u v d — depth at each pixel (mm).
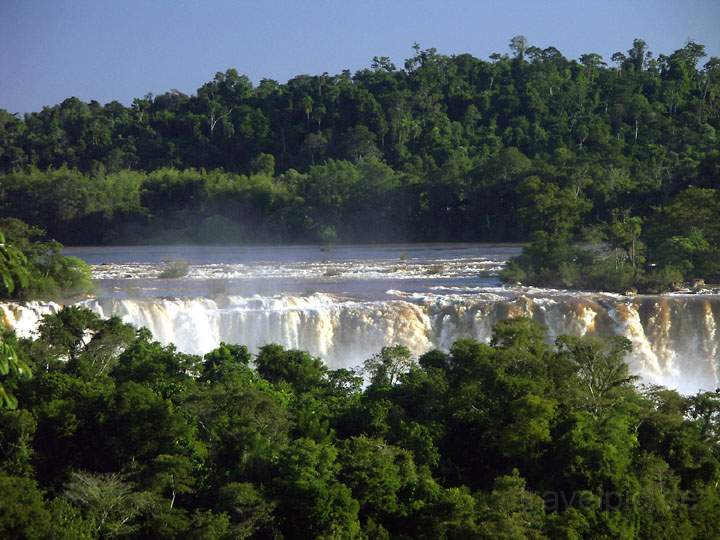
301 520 45719
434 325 87938
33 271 90062
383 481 47188
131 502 45438
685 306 90188
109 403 50562
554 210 158125
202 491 47812
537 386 54250
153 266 135875
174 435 49250
